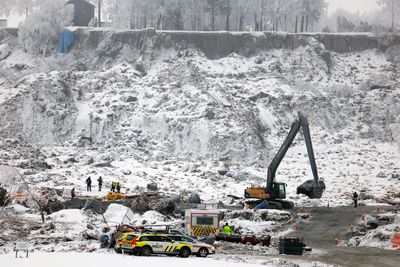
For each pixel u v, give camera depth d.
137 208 116.44
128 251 71.56
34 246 77.88
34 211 110.31
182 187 167.88
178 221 104.12
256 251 80.69
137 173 180.25
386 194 160.75
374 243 89.81
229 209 125.69
